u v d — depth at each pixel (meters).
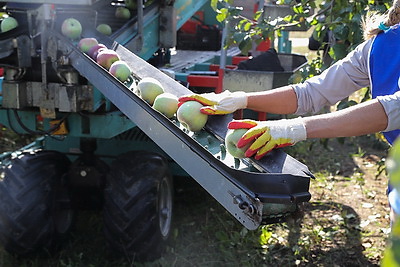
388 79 2.10
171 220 4.14
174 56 6.26
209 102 2.14
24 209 3.76
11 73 3.37
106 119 3.78
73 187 4.14
